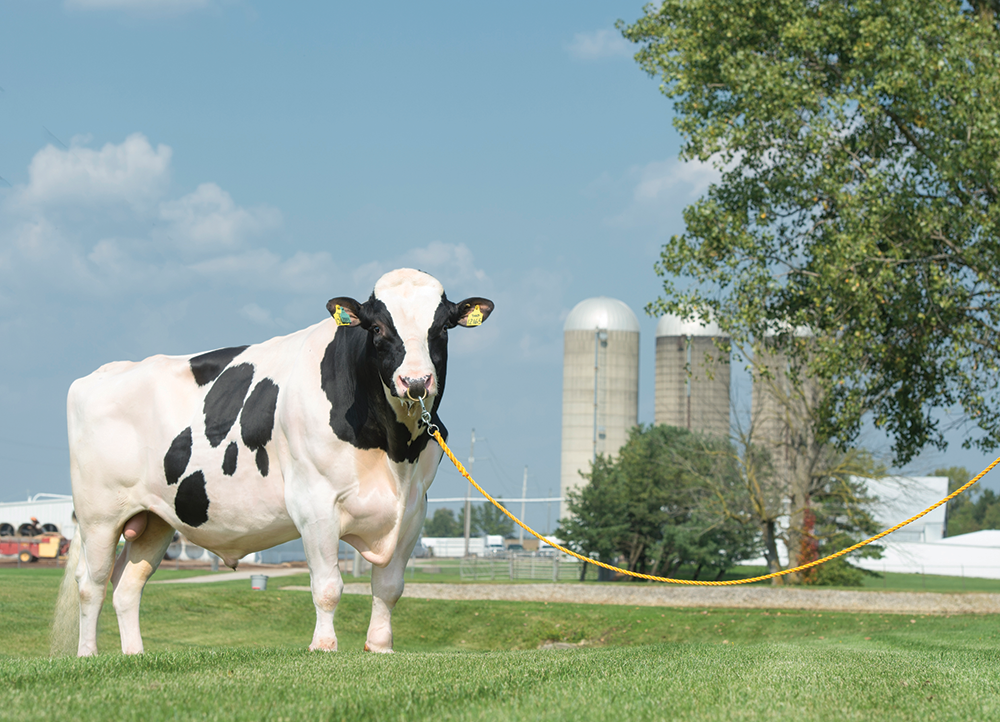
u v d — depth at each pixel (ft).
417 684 18.48
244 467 27.66
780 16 71.72
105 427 30.09
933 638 58.18
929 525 254.47
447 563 241.14
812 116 69.41
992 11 71.00
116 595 30.86
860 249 64.34
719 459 137.59
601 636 84.53
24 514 222.89
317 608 26.12
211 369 29.53
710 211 74.79
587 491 180.04
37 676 19.16
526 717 15.62
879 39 66.49
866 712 17.33
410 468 26.55
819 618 82.74
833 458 124.06
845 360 67.05
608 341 266.77
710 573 199.41
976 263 63.67
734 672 21.81
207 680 18.74
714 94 79.25
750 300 74.95
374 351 25.46
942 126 64.39
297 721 14.98
